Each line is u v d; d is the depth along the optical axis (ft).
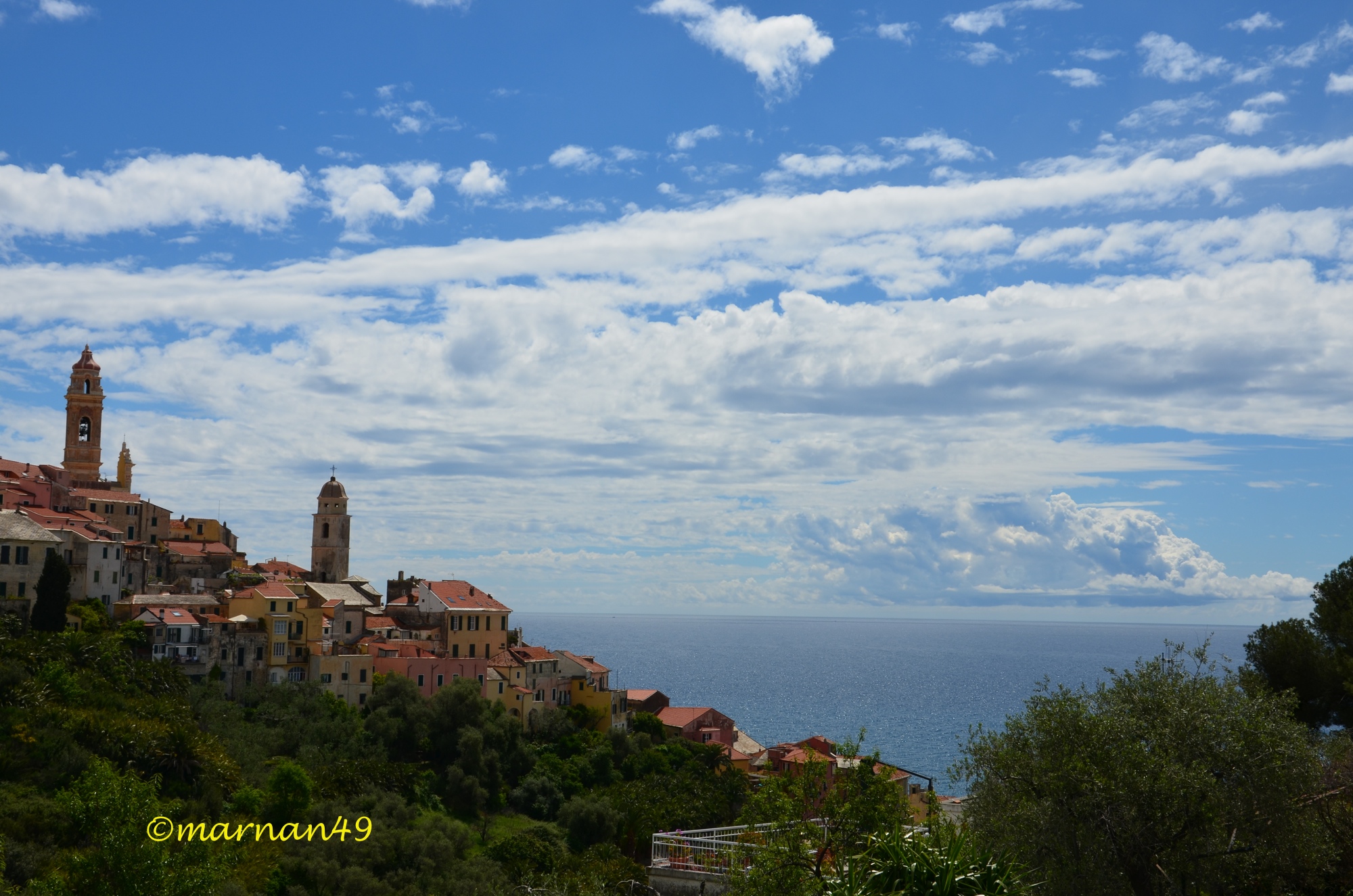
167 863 171.42
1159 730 126.00
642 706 569.23
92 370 570.46
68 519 457.27
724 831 174.09
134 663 376.48
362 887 288.30
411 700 440.04
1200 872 117.80
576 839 385.91
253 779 341.00
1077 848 116.78
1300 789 124.36
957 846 102.17
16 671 324.60
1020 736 132.36
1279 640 197.88
